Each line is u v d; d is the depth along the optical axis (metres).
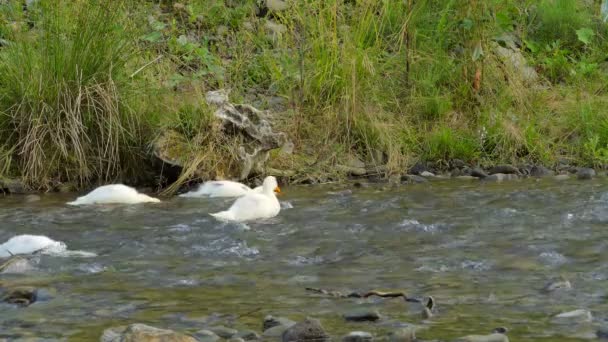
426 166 18.80
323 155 18.72
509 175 18.09
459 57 21.06
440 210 15.04
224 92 18.64
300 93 19.55
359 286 10.92
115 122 17.36
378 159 18.83
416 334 9.20
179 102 18.34
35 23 18.27
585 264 11.73
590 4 24.58
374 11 21.38
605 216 14.30
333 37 19.83
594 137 19.11
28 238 12.62
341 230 13.75
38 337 9.25
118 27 18.00
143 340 8.66
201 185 16.84
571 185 17.03
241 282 11.16
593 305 10.08
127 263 12.04
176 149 17.55
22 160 17.42
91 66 17.64
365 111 19.34
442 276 11.31
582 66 21.77
